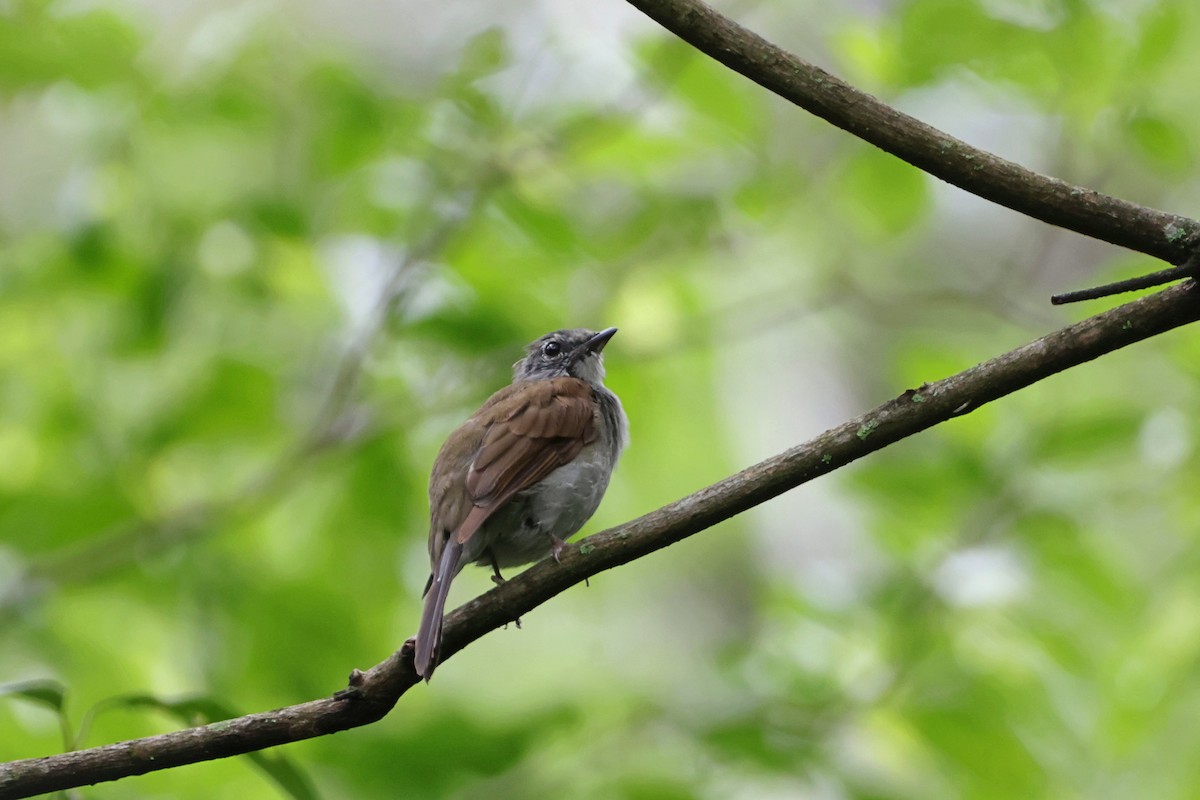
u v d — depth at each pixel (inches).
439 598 290.7
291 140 481.4
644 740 422.6
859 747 418.0
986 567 435.2
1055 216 251.1
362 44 608.1
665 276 536.7
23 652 435.8
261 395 465.1
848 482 463.8
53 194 551.8
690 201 492.7
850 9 524.7
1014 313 531.5
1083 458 449.7
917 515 448.8
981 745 404.5
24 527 447.2
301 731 265.3
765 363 781.9
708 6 253.0
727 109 496.7
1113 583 436.5
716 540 794.8
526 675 743.7
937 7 450.9
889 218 517.3
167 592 450.0
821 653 436.8
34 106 514.0
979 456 458.3
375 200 480.4
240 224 469.4
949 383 264.4
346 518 461.4
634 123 495.2
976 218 784.9
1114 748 412.2
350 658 446.6
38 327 482.6
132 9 491.8
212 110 475.5
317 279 482.3
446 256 482.3
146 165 471.8
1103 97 460.1
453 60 493.0
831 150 535.2
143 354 466.6
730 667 449.4
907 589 437.1
